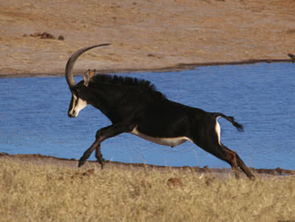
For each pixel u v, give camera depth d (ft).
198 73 440.86
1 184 113.19
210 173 152.87
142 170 150.51
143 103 133.49
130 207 100.32
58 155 196.75
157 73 440.04
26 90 344.90
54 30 609.42
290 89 361.30
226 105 301.43
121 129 134.10
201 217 94.94
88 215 94.38
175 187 113.19
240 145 218.38
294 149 211.82
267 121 263.29
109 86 135.85
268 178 135.85
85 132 238.68
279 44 630.33
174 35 640.58
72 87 139.23
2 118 260.62
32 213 94.79
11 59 457.27
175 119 130.62
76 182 114.52
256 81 396.37
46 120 259.39
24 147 208.64
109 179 119.85
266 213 98.43
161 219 94.02
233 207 99.96
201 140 129.49
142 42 590.96
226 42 625.00
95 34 610.65
